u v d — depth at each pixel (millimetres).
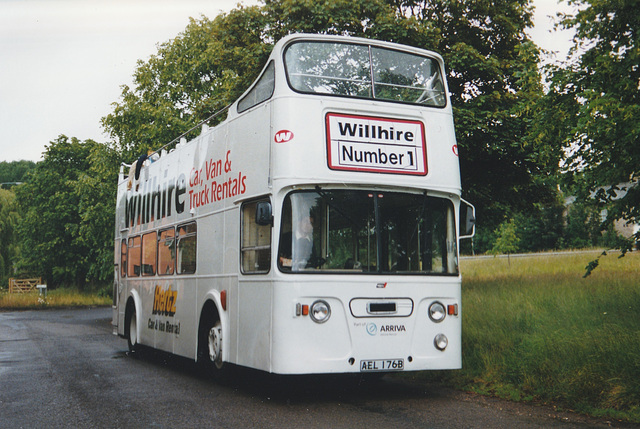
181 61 37594
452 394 8758
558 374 8148
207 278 10125
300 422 6984
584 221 39969
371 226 8148
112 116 39312
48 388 9766
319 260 7875
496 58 20422
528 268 27344
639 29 8086
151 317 12992
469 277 26062
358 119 8297
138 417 7457
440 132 8750
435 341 8234
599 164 8492
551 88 8711
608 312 11352
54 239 58031
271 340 7840
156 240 13023
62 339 19422
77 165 60281
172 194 12227
